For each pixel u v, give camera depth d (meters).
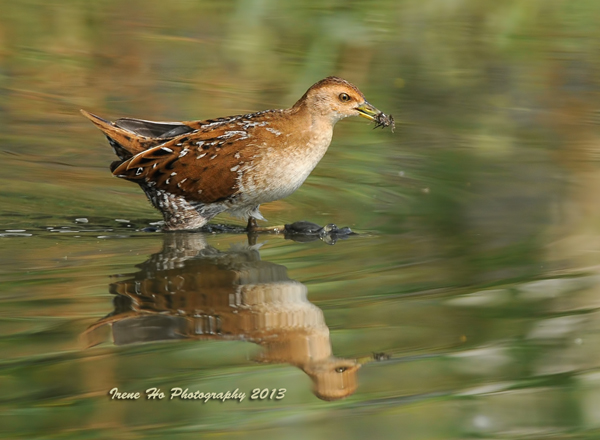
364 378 8.16
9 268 10.73
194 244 12.09
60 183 14.95
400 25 22.16
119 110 18.44
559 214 13.35
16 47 21.59
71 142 17.03
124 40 22.08
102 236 12.43
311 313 9.41
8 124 17.66
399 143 17.27
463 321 9.30
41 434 7.22
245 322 9.09
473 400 7.79
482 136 17.53
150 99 19.00
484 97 19.47
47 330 8.79
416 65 20.75
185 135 12.55
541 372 8.30
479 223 13.02
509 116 18.59
